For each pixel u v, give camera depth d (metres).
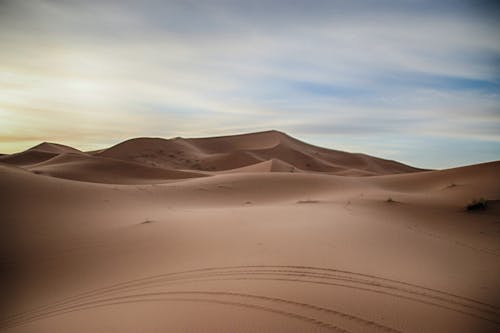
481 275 5.96
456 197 16.61
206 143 115.25
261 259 6.54
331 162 104.25
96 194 16.97
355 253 6.73
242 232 8.88
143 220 12.49
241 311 4.54
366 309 4.44
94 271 7.82
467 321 4.26
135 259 8.09
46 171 41.38
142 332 4.39
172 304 5.10
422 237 8.61
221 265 6.51
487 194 16.50
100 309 5.55
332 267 5.91
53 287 7.27
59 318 5.56
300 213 11.35
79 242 10.07
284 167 52.09
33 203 13.88
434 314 4.40
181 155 94.38
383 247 7.30
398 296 4.86
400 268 6.04
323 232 8.26
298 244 7.31
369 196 17.08
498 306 4.68
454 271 6.14
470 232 9.94
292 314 4.34
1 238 10.37
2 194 14.02
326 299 4.70
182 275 6.33
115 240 9.91
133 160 86.56
